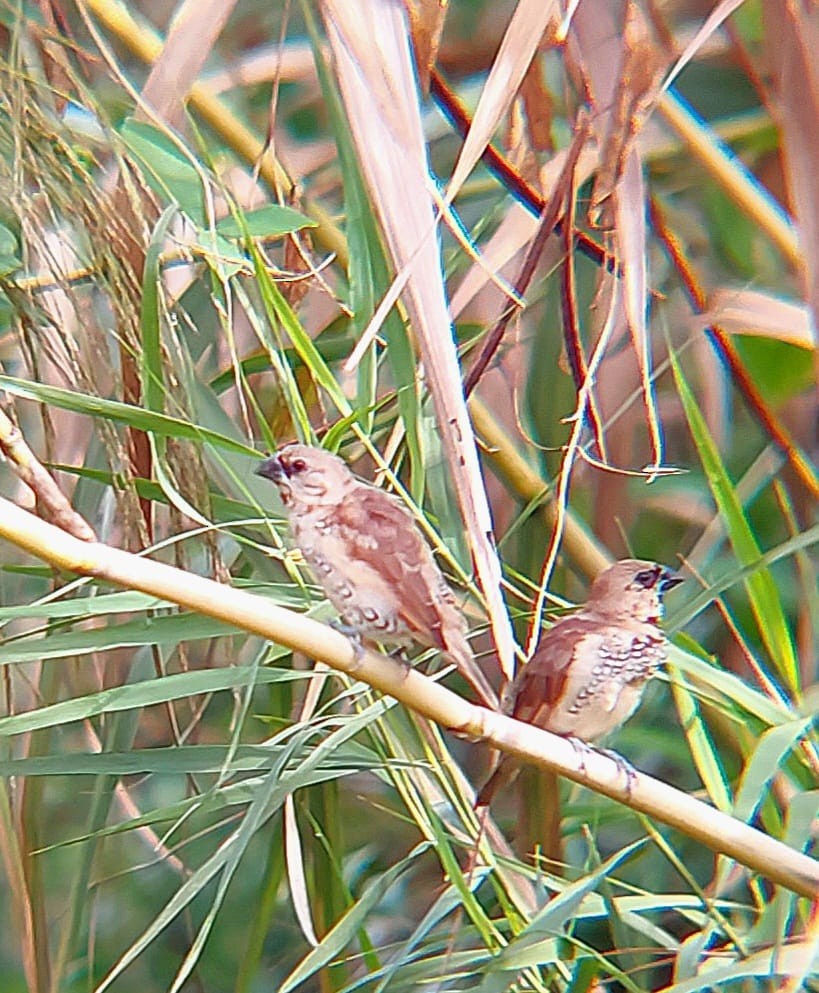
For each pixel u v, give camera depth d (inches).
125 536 217.9
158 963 228.5
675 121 221.1
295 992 228.1
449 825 218.7
